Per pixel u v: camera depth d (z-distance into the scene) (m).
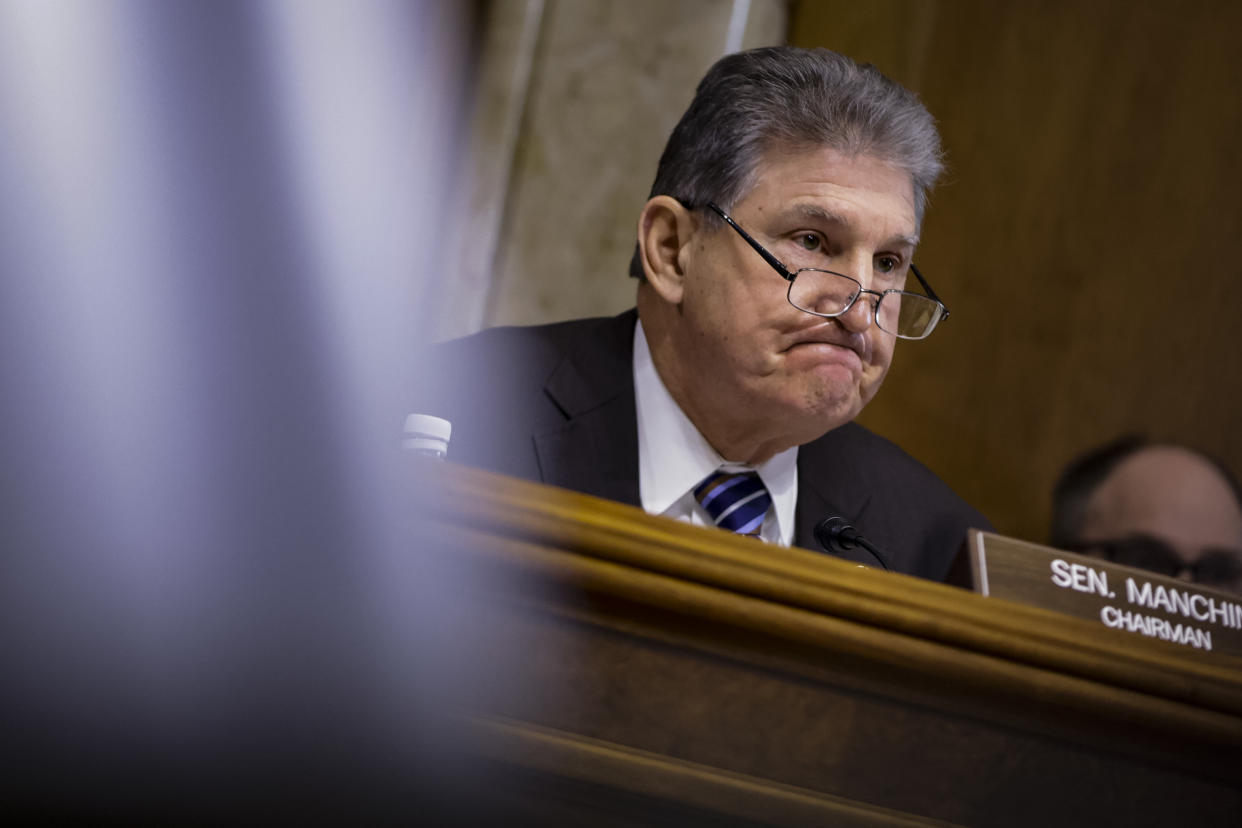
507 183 4.86
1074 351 5.08
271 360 2.69
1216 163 4.99
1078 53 5.16
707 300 2.33
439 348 2.54
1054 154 5.16
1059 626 1.46
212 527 1.28
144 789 1.25
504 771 1.36
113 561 1.25
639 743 1.39
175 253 4.41
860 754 1.45
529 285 4.84
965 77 5.11
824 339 2.27
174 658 1.26
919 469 2.70
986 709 1.46
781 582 1.38
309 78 4.87
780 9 4.93
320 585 1.30
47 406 1.27
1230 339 4.88
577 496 1.39
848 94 2.33
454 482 1.33
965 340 5.12
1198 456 3.67
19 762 1.22
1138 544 3.62
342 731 1.30
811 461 2.55
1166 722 1.47
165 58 4.56
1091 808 1.50
